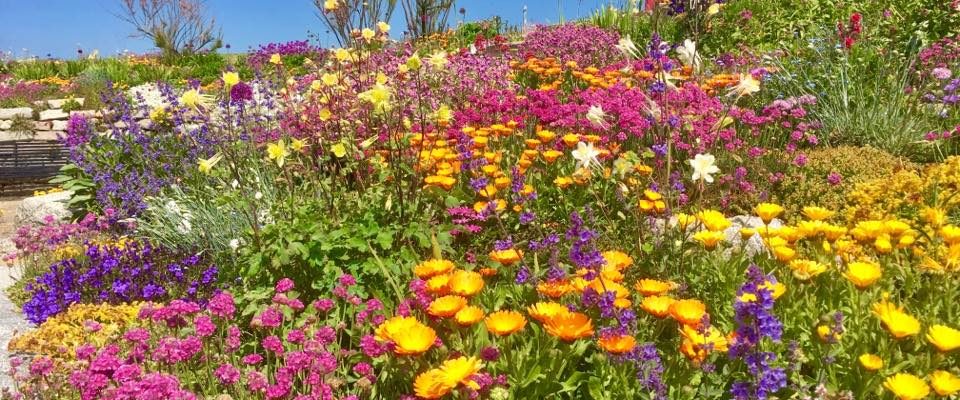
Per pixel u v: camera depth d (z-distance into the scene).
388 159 4.80
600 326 2.48
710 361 2.29
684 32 10.02
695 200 4.42
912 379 1.88
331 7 5.49
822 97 7.12
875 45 8.38
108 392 2.34
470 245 4.32
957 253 2.67
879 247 2.75
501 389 2.05
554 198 4.66
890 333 2.15
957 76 7.05
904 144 6.21
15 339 3.58
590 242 2.53
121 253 4.95
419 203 4.21
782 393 2.13
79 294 4.35
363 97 4.21
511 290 2.97
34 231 6.36
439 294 2.47
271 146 4.13
